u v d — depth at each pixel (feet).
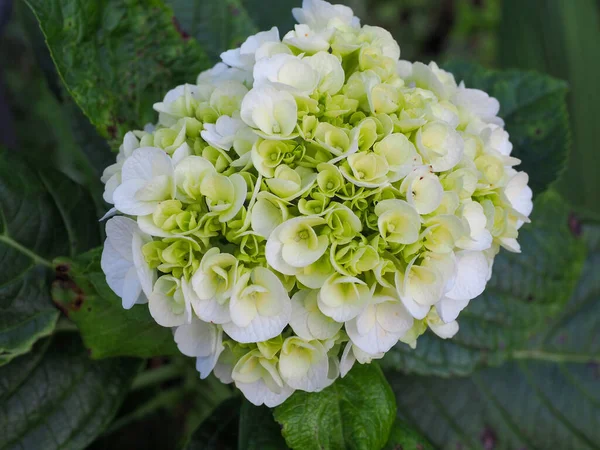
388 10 3.10
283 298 0.84
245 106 0.87
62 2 1.05
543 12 2.21
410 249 0.85
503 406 1.44
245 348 0.91
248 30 1.34
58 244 1.16
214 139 0.88
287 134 0.87
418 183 0.87
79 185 1.23
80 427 1.14
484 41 2.96
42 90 2.04
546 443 1.43
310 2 1.03
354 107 0.90
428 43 3.18
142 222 0.85
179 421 1.48
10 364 1.12
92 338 1.05
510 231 0.97
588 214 1.54
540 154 1.29
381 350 0.88
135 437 1.47
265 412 1.08
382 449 1.05
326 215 0.85
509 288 1.32
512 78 1.33
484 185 0.92
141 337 1.07
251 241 0.86
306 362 0.90
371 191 0.85
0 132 2.02
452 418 1.42
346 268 0.85
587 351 1.49
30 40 1.33
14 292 1.09
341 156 0.84
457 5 3.08
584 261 1.52
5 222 1.12
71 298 1.02
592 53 2.15
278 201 0.84
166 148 0.90
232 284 0.84
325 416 0.98
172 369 1.38
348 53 0.96
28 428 1.11
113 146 1.13
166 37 1.18
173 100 0.98
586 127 2.10
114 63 1.15
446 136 0.90
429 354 1.25
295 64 0.91
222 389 1.34
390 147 0.87
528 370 1.48
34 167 1.17
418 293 0.87
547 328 1.50
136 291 0.86
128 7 1.13
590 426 1.44
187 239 0.83
